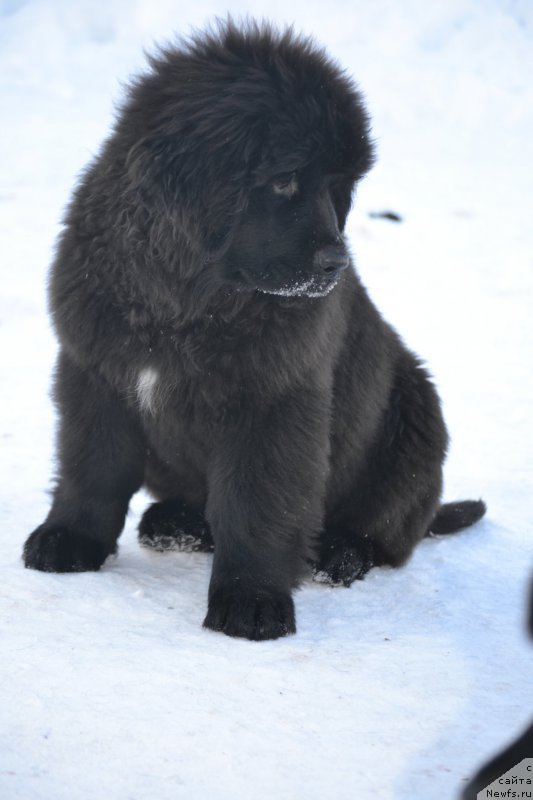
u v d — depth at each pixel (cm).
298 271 549
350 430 650
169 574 613
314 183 561
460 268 1493
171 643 511
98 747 411
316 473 571
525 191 1834
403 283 1428
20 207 1598
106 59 2195
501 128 2114
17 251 1432
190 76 552
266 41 568
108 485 605
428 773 405
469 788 337
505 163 1966
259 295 553
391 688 475
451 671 496
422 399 686
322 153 555
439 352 1193
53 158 1766
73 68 2170
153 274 545
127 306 555
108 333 561
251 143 536
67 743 411
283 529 559
